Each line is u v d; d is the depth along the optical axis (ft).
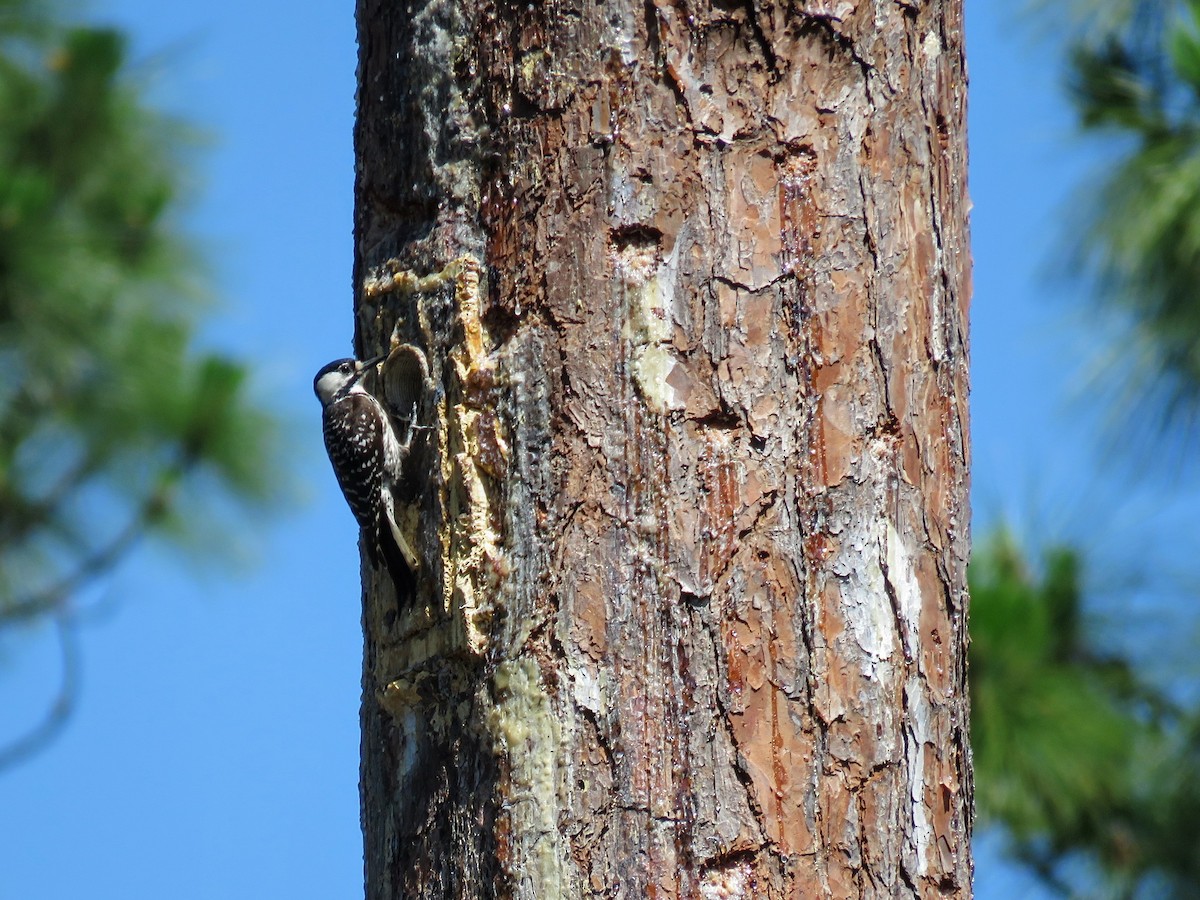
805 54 28.73
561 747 26.71
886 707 27.12
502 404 28.50
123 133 49.88
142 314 48.34
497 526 28.27
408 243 30.76
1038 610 42.16
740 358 27.73
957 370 29.45
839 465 27.71
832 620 27.17
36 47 50.24
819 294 28.14
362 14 32.55
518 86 29.12
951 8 30.30
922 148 29.35
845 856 26.45
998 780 42.42
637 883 25.99
